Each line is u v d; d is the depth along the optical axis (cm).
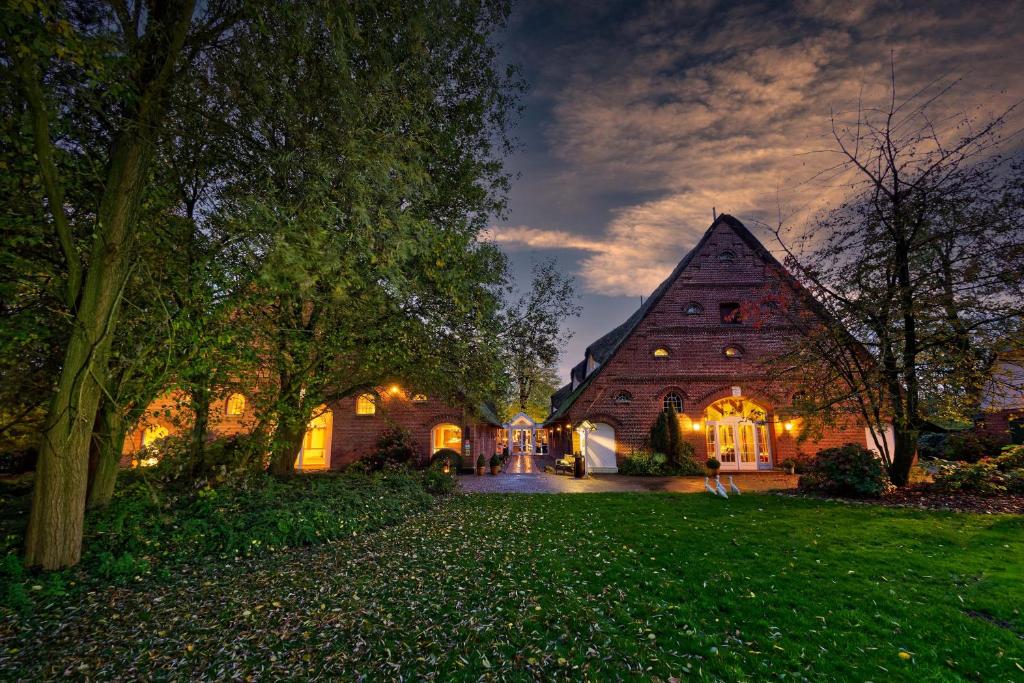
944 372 1226
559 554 771
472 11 930
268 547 774
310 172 759
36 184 716
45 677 409
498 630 488
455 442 2311
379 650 450
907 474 1298
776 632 484
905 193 1232
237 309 904
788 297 1583
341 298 785
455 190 1131
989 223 1130
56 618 519
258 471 1148
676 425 2012
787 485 1596
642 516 1072
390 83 761
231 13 718
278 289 744
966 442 1512
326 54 734
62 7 513
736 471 2033
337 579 650
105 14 650
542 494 1435
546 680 397
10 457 1619
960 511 1030
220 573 673
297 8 644
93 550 670
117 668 423
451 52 993
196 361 825
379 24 782
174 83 695
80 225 789
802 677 399
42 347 833
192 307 781
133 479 1016
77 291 664
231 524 802
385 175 712
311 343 1060
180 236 873
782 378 1594
